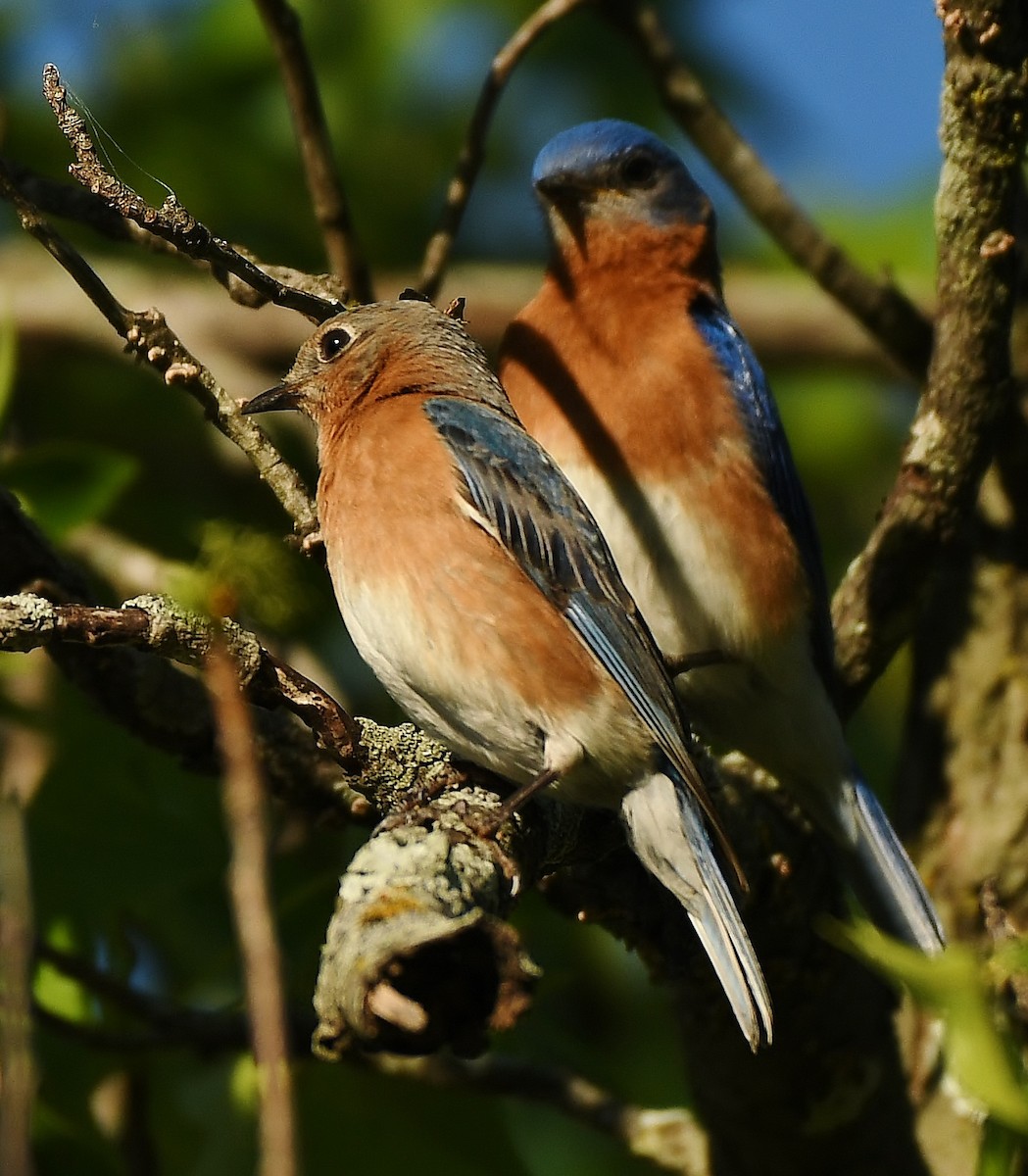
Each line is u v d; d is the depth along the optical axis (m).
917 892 11.29
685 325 12.34
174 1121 11.75
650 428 11.93
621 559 11.93
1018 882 11.59
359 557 9.70
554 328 12.53
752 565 11.87
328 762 9.91
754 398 12.29
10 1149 5.36
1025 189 12.60
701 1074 10.56
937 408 10.74
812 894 10.69
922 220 15.81
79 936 10.84
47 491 11.08
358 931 6.70
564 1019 13.42
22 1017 6.04
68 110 7.70
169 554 13.95
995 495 12.40
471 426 10.04
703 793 9.15
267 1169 4.57
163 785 10.83
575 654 9.44
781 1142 10.60
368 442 9.97
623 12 12.62
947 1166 10.55
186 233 8.03
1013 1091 6.11
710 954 9.10
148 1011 10.55
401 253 15.16
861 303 12.65
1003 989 6.96
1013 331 12.17
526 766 9.47
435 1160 11.05
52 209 10.48
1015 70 10.05
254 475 14.46
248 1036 10.58
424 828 7.72
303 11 14.79
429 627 9.47
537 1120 13.66
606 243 12.76
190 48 14.35
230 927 11.89
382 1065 10.85
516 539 9.79
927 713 12.24
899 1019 10.89
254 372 14.87
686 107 12.59
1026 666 12.03
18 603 7.23
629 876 9.84
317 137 11.06
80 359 14.69
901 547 10.98
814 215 15.93
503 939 6.57
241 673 7.85
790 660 11.82
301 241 14.66
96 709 9.61
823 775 11.55
